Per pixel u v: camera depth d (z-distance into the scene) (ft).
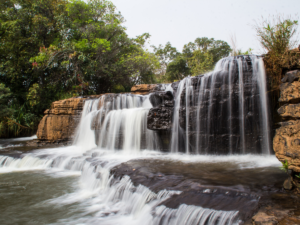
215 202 13.15
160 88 50.14
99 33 79.05
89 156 33.32
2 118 61.93
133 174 20.08
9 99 74.54
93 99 46.98
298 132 12.63
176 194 14.89
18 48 73.82
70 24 75.77
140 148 34.60
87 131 43.39
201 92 29.12
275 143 14.10
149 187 16.72
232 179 16.83
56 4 77.46
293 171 13.10
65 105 48.57
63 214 17.56
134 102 46.55
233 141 26.68
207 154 28.14
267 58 23.62
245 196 13.20
